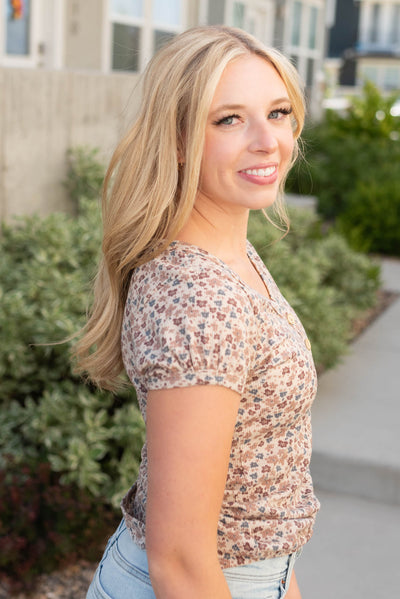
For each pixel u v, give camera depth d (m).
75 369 1.50
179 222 1.21
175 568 1.09
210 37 1.22
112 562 1.34
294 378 1.21
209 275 1.15
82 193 4.70
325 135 11.16
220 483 1.10
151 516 1.08
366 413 4.12
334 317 4.54
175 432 1.08
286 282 4.39
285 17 13.85
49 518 2.83
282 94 1.24
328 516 3.40
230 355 1.09
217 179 1.23
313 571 2.98
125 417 3.02
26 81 4.41
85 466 2.88
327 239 6.04
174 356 1.08
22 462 3.05
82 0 8.07
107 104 5.05
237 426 1.21
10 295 3.27
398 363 4.99
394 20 35.69
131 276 1.33
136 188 1.24
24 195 4.49
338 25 36.25
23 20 7.45
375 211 8.46
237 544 1.26
